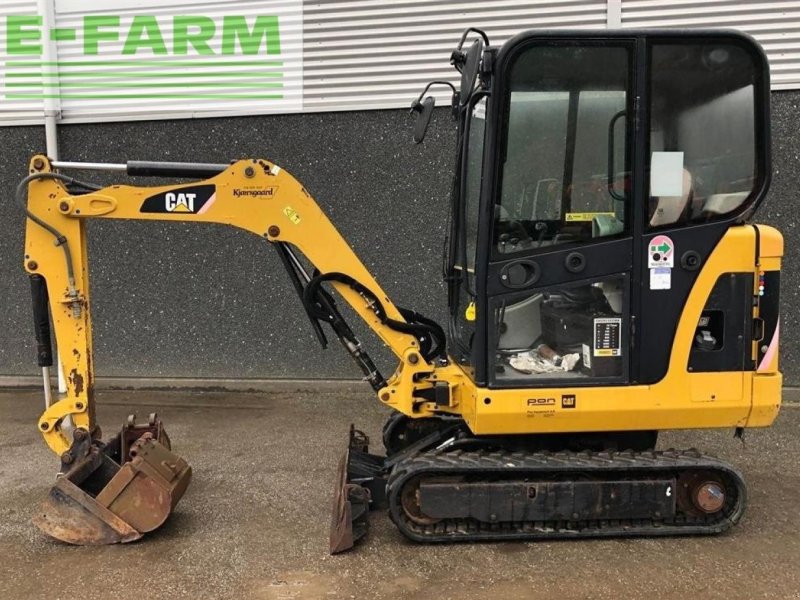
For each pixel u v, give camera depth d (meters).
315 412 5.23
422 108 3.40
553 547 2.94
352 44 5.51
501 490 2.92
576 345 2.96
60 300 3.23
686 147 2.87
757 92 2.86
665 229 2.89
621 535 3.00
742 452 4.21
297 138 5.64
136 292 5.93
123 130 5.77
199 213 3.26
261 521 3.27
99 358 6.03
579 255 2.89
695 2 5.23
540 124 2.86
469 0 5.39
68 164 3.21
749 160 2.89
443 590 2.60
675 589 2.58
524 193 2.89
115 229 5.88
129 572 2.77
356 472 3.38
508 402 2.90
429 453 3.12
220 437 4.64
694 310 2.90
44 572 2.77
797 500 3.45
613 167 2.88
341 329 3.39
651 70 2.83
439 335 3.41
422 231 5.60
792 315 5.39
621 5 5.29
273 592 2.60
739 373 2.93
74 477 3.08
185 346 5.94
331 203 5.66
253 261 5.79
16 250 6.02
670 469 2.94
